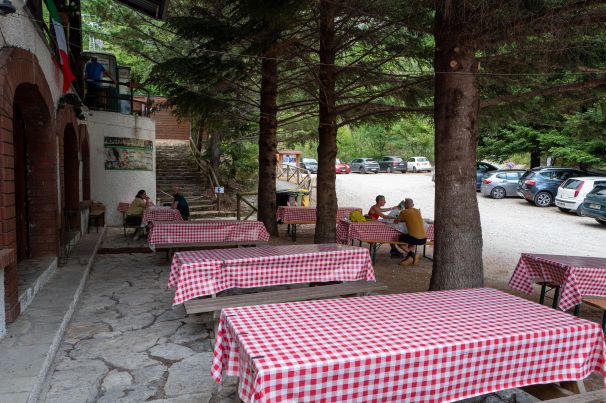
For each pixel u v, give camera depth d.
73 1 9.82
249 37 8.13
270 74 10.47
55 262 6.79
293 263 5.53
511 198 21.05
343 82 10.34
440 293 3.99
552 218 15.95
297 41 8.55
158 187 17.55
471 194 5.55
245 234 8.66
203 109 9.02
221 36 8.08
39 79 5.61
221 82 9.39
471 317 3.28
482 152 23.09
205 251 5.88
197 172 19.20
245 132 17.30
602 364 3.18
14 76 4.57
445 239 5.61
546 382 3.05
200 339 4.73
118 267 7.94
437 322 3.15
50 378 3.78
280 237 11.66
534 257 5.78
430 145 46.66
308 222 11.25
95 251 8.74
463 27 5.16
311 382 2.40
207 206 16.23
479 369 2.82
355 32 8.58
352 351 2.58
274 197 11.48
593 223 15.01
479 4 4.87
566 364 3.11
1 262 3.79
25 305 4.97
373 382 2.53
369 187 24.25
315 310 3.37
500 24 4.90
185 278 4.93
